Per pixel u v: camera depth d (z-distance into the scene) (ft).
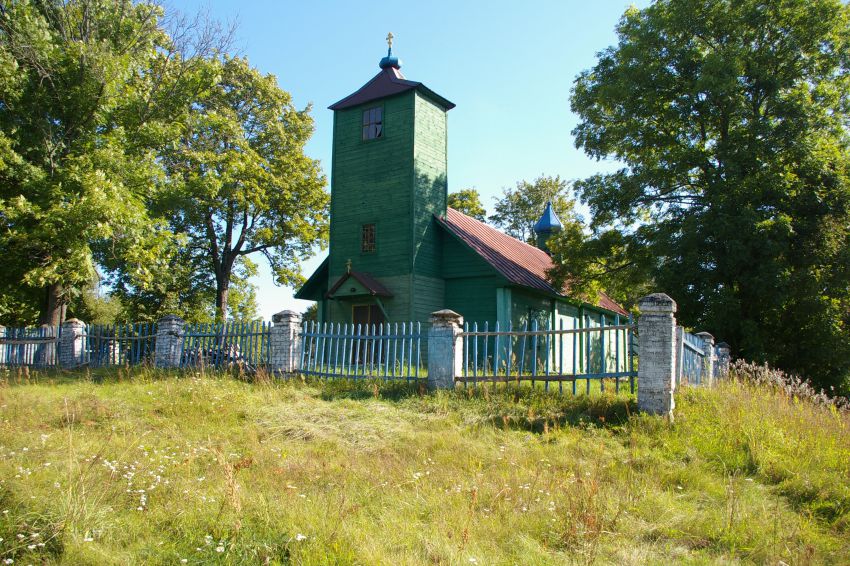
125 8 68.69
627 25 84.07
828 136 74.49
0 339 63.98
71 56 60.85
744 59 72.43
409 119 73.31
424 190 73.67
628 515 20.54
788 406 33.40
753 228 65.92
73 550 15.93
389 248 72.43
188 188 73.10
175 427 31.65
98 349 59.21
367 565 15.92
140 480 21.83
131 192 64.03
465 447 28.50
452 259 74.28
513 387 38.37
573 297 84.74
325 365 45.62
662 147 79.92
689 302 71.26
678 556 17.78
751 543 18.63
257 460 25.95
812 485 23.48
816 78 74.28
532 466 25.64
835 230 67.62
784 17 72.59
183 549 16.61
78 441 26.99
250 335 48.85
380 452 28.27
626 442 29.63
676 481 24.70
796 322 71.15
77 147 62.80
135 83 70.28
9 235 56.75
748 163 69.31
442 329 40.42
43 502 17.80
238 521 17.15
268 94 103.71
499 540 18.30
